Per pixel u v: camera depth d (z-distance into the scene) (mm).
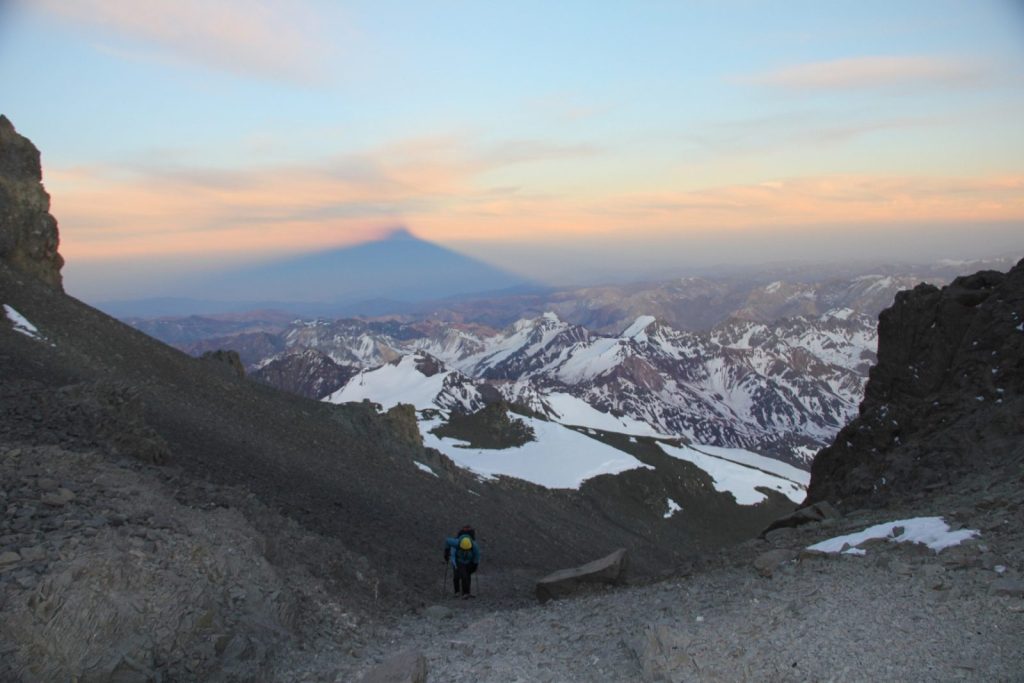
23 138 64188
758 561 16172
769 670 9398
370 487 51812
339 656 13102
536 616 16812
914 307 35281
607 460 185500
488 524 65312
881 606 11039
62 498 13781
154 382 51562
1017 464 19625
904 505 20500
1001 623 9672
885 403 34938
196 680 10586
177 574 12234
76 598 10539
